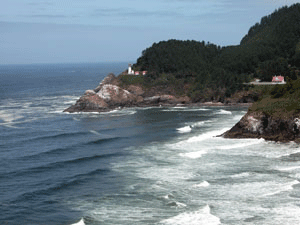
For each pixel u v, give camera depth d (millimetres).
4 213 37656
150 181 45938
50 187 45500
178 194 40906
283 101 71312
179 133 76812
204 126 83812
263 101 75500
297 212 34750
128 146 66688
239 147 61281
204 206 36906
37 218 36344
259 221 33219
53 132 84500
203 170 49469
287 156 54531
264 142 63688
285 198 38188
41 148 68375
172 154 58938
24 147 69688
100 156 59938
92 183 46500
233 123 85938
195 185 43281
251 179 44750
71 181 47469
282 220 33250
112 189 43812
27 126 93438
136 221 34438
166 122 93188
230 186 42656
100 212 37094
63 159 59531
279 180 43844
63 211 37875
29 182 47906
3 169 54312
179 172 49094
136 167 52562
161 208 37344
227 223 33062
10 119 104938
